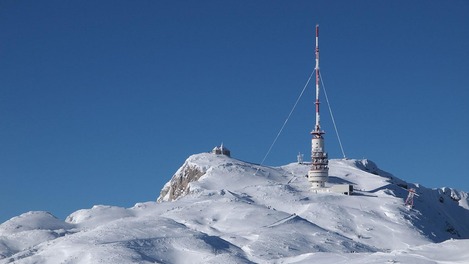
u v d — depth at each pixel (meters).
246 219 128.88
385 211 151.00
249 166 196.75
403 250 83.50
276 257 98.69
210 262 89.94
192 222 127.94
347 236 133.38
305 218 141.12
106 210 155.88
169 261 93.88
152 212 150.75
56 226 143.75
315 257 87.00
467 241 84.19
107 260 89.62
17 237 125.75
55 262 93.44
